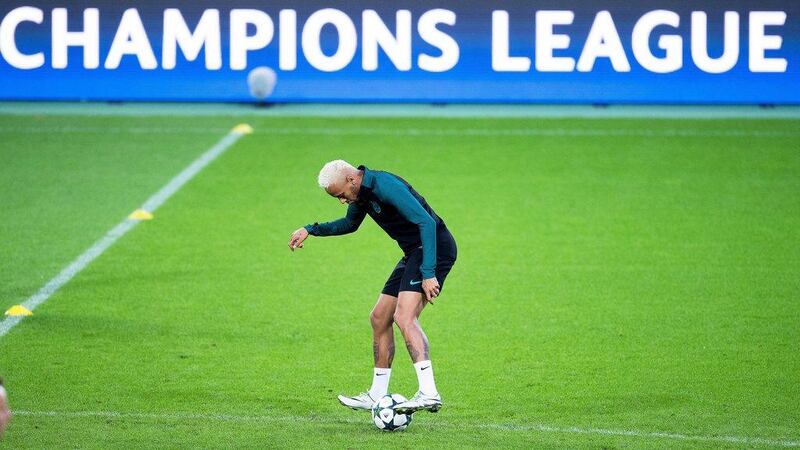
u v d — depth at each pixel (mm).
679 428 27625
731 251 45875
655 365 32906
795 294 40094
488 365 33062
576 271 43281
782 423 28031
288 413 28812
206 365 32719
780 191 55875
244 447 25641
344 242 47688
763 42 72625
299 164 61469
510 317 37781
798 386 31000
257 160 62281
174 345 34531
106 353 33625
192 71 74250
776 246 46562
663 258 44938
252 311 38219
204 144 65875
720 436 27000
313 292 40594
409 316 26984
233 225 49938
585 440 26516
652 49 73062
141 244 46656
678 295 40094
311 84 74562
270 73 73812
